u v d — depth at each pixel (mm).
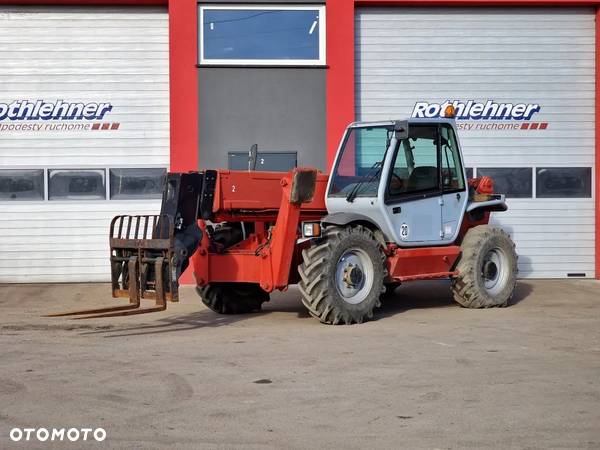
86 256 13844
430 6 14062
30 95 13820
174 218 8867
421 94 14133
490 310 10609
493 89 14211
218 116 13594
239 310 10375
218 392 6309
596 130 14266
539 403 5980
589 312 10414
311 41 13703
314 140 13688
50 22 13820
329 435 5277
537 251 14336
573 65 14305
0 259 13773
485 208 11164
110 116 13891
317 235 9195
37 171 13820
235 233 9906
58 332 8977
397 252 9906
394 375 6828
